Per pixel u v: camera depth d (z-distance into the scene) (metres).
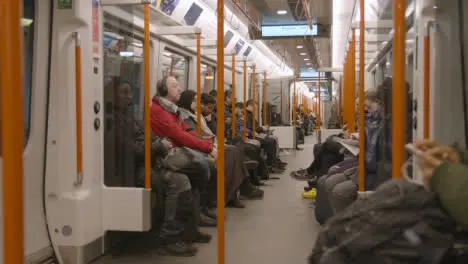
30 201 3.32
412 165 2.73
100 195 3.67
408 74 3.21
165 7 5.93
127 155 3.74
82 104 3.45
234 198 5.90
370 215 1.52
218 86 2.57
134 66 4.13
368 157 3.44
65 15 3.37
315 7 8.03
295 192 6.98
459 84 2.82
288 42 11.69
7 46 1.40
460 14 2.83
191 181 4.20
